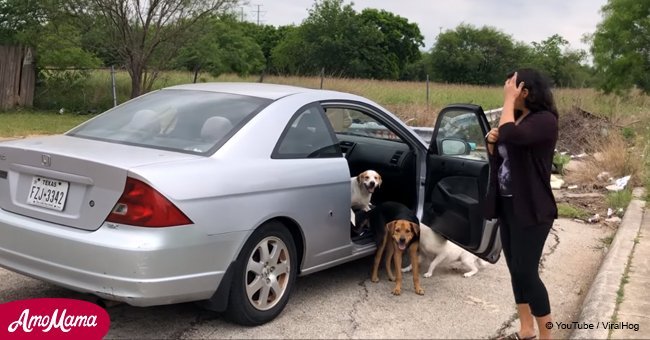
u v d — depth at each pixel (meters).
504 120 3.37
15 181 3.79
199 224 3.47
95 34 18.50
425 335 4.01
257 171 3.85
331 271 5.30
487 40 76.19
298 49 68.88
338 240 4.54
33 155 3.67
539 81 3.44
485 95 25.31
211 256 3.56
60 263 3.48
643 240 6.17
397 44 76.31
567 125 14.98
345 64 67.19
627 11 29.61
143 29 18.66
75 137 4.23
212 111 4.25
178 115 4.27
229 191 3.63
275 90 4.66
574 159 12.97
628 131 14.24
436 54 76.50
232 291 3.76
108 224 3.39
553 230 7.17
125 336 3.82
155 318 4.11
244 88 4.71
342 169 4.55
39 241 3.54
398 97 21.83
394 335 3.98
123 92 21.66
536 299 3.63
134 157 3.58
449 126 4.86
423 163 5.38
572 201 8.88
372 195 5.81
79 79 21.19
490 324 4.25
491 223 4.25
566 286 5.23
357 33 67.62
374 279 5.04
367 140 6.01
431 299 4.71
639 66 29.41
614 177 10.18
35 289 4.55
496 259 4.57
